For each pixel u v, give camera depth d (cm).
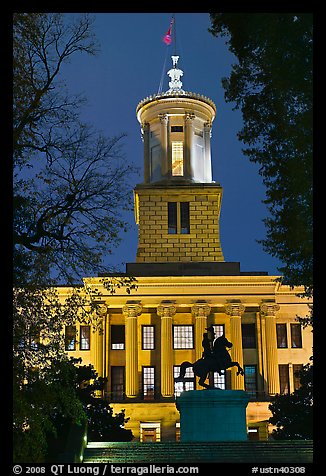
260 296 7425
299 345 7525
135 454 3422
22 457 2609
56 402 2869
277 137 2980
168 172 8325
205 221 8150
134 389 7112
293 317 7588
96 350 7181
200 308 7350
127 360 7200
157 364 7438
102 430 4822
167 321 7325
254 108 3017
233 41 2892
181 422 4203
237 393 4231
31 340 2897
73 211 2955
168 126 8481
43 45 3003
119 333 7556
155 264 7762
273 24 2645
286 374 7444
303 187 2781
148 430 6975
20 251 2864
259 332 7512
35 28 2964
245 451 3419
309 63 2633
